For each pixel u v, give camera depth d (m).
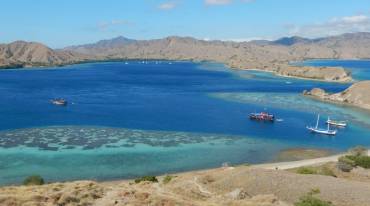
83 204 32.56
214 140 105.06
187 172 77.62
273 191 47.38
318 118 136.38
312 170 68.56
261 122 133.25
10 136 101.50
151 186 49.97
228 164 82.50
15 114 135.88
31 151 88.31
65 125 117.00
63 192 34.00
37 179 64.56
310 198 42.97
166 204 33.91
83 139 100.00
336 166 74.56
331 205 41.97
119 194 35.50
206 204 36.19
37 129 110.38
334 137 116.19
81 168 78.31
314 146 104.56
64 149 90.50
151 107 159.50
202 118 136.38
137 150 92.00
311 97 199.00
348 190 47.28
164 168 80.19
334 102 184.88
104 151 90.06
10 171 75.50
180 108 158.25
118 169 78.38
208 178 54.00
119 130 111.94
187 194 45.09
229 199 42.84
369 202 43.75
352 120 143.25
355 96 183.62
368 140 114.00
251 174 53.06
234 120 134.75
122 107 158.00
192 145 98.75
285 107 167.62
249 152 95.25
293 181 50.56
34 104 161.88
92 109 150.75
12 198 30.72
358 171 73.00
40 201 31.53
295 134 117.75
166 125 121.69
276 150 98.31
